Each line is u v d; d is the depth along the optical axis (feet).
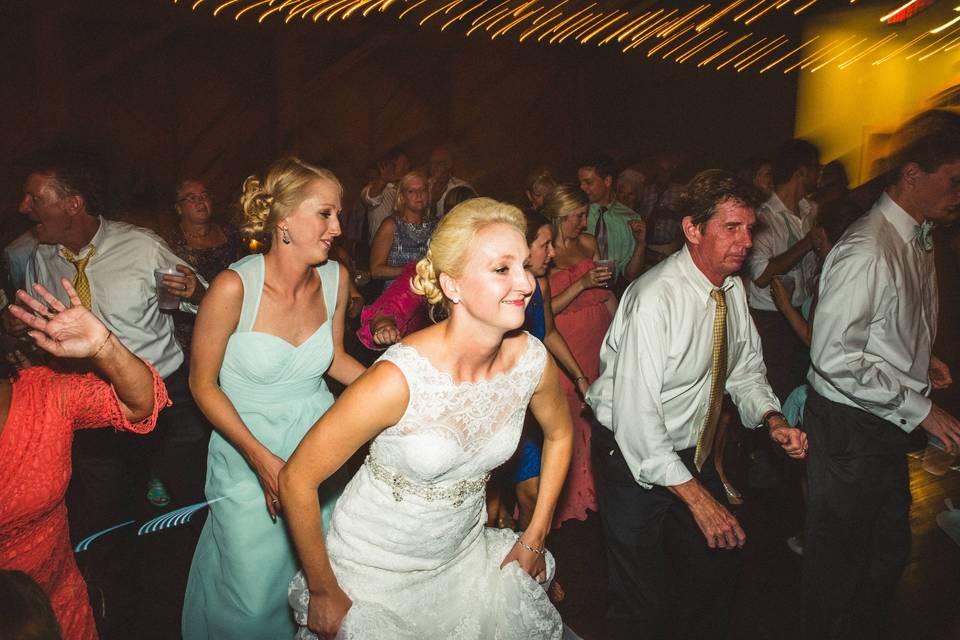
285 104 33.76
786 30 33.47
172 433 11.07
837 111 33.19
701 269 8.03
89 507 10.38
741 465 14.99
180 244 12.99
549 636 6.64
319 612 5.99
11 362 5.54
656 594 8.43
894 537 8.79
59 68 28.96
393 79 36.17
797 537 12.08
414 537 5.99
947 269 16.16
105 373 5.64
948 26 30.01
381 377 5.52
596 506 12.63
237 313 8.10
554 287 12.80
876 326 8.48
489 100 37.93
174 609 10.28
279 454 8.52
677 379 8.07
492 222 5.49
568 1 37.76
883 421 8.46
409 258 16.66
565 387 12.30
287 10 32.68
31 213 9.54
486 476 6.19
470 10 36.11
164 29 31.01
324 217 8.18
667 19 36.24
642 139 37.88
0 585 4.18
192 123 32.81
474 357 5.71
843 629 8.91
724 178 7.79
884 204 8.42
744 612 10.46
